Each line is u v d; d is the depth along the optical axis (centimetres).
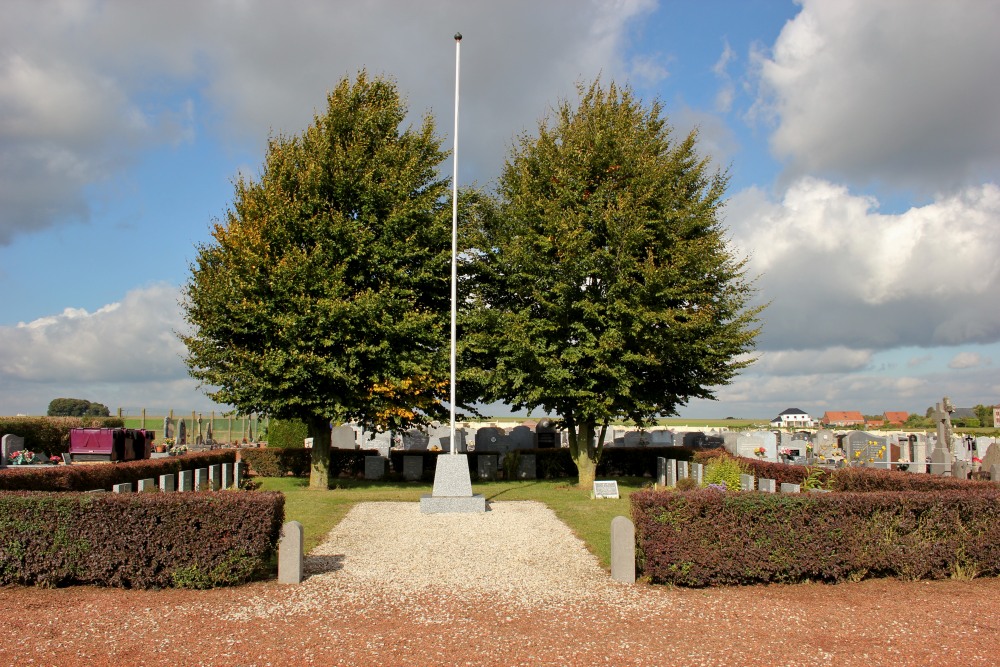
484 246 2297
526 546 1250
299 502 1769
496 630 780
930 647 725
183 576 943
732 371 2286
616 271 2077
